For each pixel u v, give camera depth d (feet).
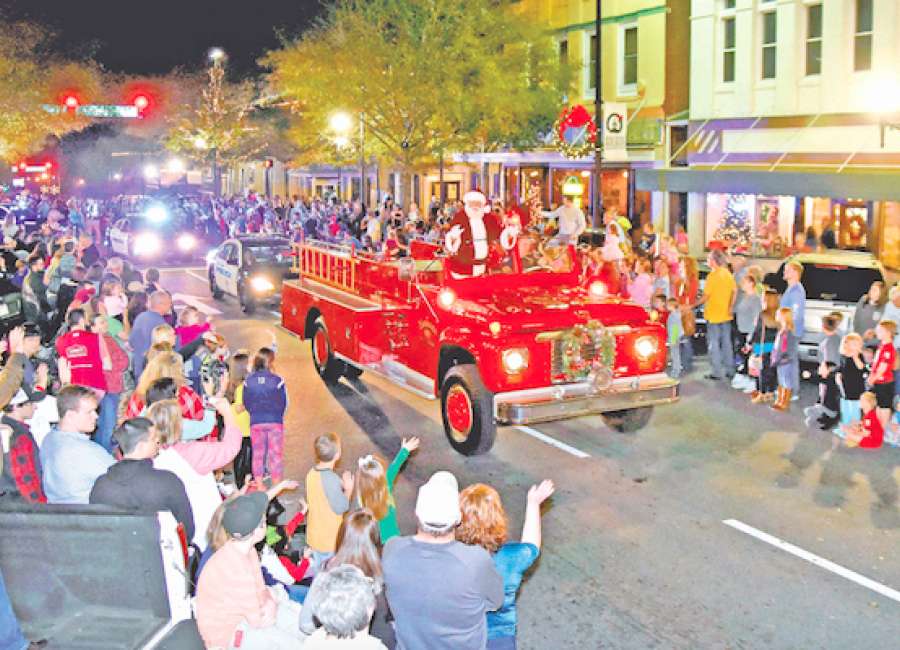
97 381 31.96
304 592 19.76
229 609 15.64
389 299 38.78
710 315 45.11
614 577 24.34
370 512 17.54
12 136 124.26
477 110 91.09
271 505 24.89
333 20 100.17
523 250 38.24
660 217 90.63
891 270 66.64
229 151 164.76
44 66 123.95
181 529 16.11
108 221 116.57
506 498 30.12
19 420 23.50
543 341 32.17
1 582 13.48
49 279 47.62
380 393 44.09
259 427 29.71
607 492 30.55
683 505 29.27
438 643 14.49
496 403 31.89
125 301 39.06
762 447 34.96
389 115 93.40
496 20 91.25
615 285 48.55
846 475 31.76
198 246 114.01
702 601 22.94
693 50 85.10
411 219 86.17
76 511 15.83
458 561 14.56
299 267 50.52
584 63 98.94
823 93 74.28
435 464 33.65
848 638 21.07
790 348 39.58
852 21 71.97
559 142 84.79
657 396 33.50
